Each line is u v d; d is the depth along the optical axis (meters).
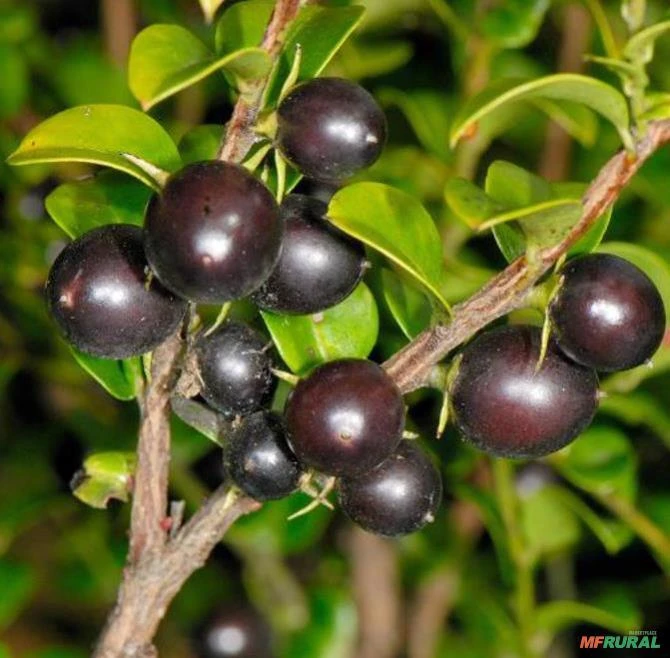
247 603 0.30
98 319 0.20
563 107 0.26
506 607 0.29
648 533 0.27
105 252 0.20
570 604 0.28
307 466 0.20
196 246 0.19
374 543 0.30
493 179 0.20
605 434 0.27
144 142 0.21
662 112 0.20
